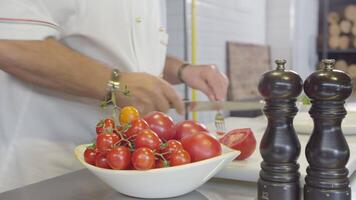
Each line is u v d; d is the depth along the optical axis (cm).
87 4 111
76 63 100
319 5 423
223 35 287
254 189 66
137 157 56
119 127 62
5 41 95
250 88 312
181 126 68
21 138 111
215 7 273
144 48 127
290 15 366
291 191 55
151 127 66
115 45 118
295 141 55
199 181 61
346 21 401
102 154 60
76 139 119
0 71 108
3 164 110
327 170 53
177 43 239
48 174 113
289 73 54
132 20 122
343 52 411
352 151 76
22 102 111
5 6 97
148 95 100
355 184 65
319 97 52
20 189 66
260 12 360
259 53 337
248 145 72
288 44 369
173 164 58
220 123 112
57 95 114
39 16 100
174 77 142
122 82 100
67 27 111
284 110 54
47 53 98
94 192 65
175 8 237
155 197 61
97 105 118
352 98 181
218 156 60
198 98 248
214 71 138
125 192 61
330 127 53
